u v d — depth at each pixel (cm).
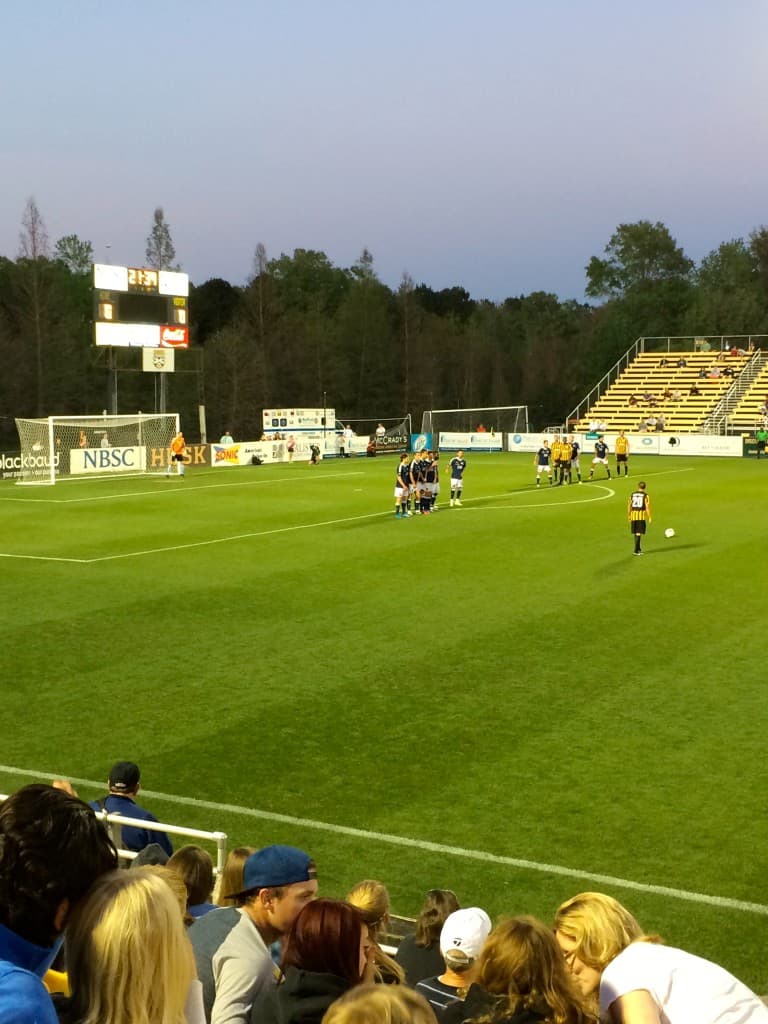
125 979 290
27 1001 266
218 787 1260
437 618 2108
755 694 1597
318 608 2206
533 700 1573
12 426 8119
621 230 12556
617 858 1059
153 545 3073
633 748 1370
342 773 1298
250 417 9544
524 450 7456
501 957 402
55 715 1529
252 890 517
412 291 11131
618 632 1989
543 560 2788
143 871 313
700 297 11412
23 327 8588
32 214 8231
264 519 3656
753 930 916
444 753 1360
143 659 1819
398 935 859
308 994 391
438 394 11619
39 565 2742
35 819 296
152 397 9431
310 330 10350
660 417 7744
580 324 13775
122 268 5856
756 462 6384
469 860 1061
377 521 3591
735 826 1134
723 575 2559
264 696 1606
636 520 2864
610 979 391
